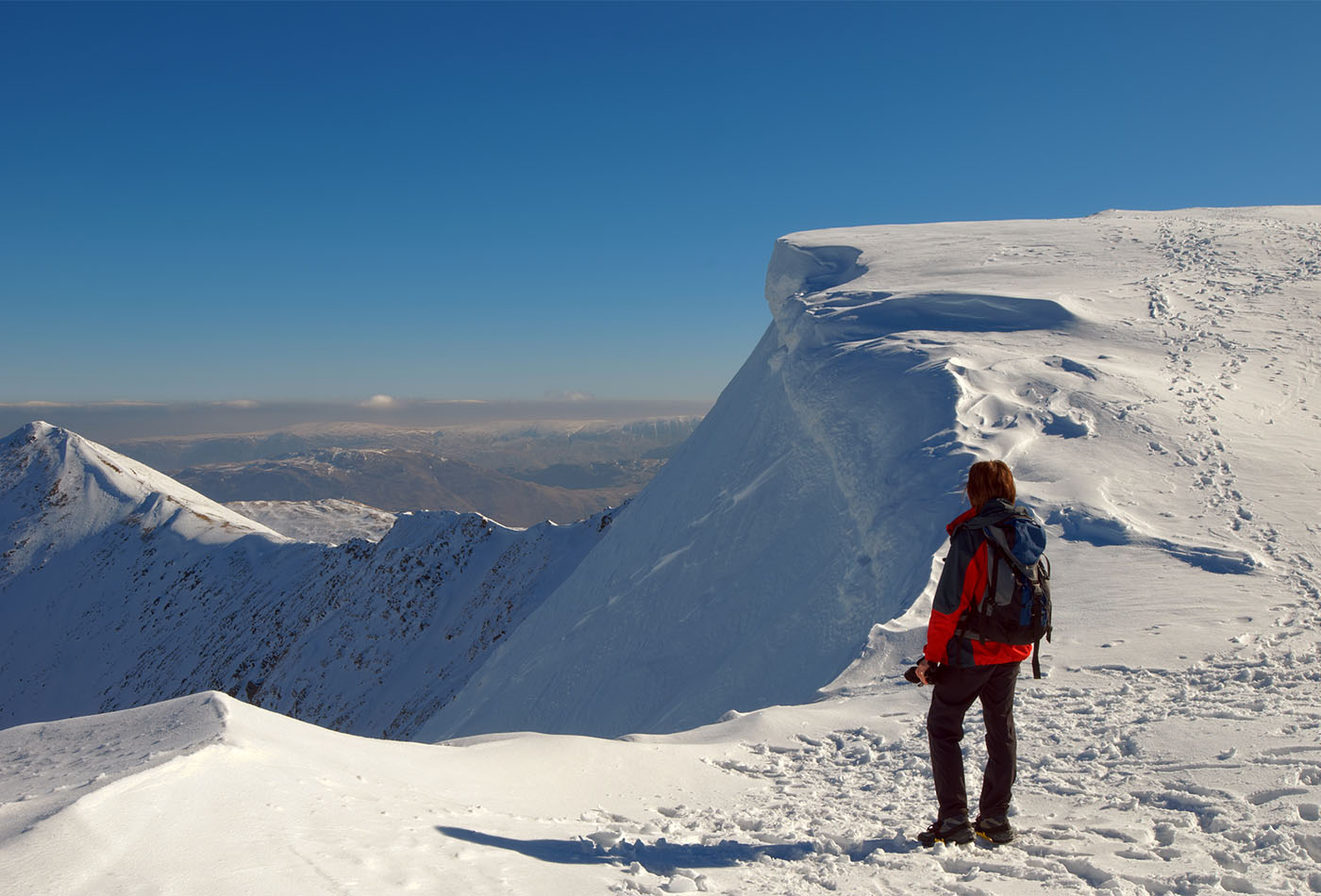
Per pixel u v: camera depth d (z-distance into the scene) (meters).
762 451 24.39
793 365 23.12
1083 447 13.84
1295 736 4.99
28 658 144.88
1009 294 22.06
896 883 3.49
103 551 167.88
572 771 5.64
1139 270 25.69
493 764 5.54
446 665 100.31
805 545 18.33
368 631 110.25
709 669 18.03
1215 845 3.67
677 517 27.64
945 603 3.84
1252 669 6.75
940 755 4.03
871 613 13.15
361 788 4.05
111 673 134.62
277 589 132.00
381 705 98.75
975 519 3.88
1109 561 10.12
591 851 3.82
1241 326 19.97
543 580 103.88
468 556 115.12
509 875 3.19
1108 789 4.62
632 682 19.91
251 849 2.87
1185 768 4.76
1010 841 3.96
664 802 5.25
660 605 22.16
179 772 3.31
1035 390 16.45
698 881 3.41
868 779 5.55
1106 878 3.40
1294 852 3.48
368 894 2.71
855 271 29.48
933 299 22.78
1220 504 11.58
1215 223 32.19
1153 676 6.92
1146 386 16.33
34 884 2.29
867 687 8.43
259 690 110.44
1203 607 8.45
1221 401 15.58
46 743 4.62
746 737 6.84
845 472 17.72
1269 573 9.23
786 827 4.51
